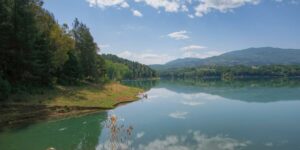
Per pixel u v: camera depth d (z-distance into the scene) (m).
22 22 43.66
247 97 69.06
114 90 74.44
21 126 35.41
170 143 27.27
